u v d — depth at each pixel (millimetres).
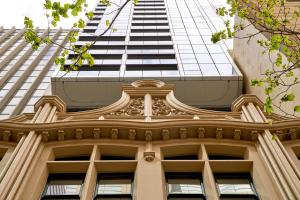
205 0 68062
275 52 26594
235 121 16422
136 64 37656
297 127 16281
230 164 14570
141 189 12523
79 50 12578
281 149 14773
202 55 40781
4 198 11602
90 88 32594
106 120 16344
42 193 13242
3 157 14883
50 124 15992
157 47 43812
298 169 13969
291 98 11039
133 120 17828
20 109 50938
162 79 32906
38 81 61938
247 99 19641
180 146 15688
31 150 14562
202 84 33000
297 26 25875
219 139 16109
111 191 13484
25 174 13102
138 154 15016
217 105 33625
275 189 12812
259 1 16266
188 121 16266
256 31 32438
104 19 54375
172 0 67750
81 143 15781
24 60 70812
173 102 20609
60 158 15570
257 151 15375
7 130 15914
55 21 11523
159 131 16062
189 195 13172
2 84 58062
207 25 52844
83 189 12859
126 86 22344
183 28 51219
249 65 34375
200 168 14555
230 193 13320
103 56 40594
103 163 14398
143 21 54531
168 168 14477
